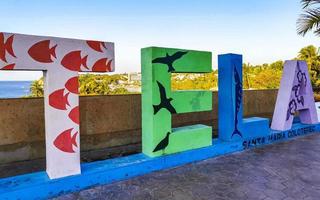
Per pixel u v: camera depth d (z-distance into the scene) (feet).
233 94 16.29
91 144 14.32
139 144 16.06
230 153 15.99
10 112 11.89
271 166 13.66
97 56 11.23
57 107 10.51
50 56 10.25
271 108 24.06
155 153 13.39
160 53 13.25
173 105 13.92
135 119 15.88
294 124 21.44
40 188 10.09
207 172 12.86
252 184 11.43
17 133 12.09
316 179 11.97
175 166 13.74
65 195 10.46
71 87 10.75
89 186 11.19
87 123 14.11
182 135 14.28
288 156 15.38
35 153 12.60
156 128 13.34
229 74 16.20
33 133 12.53
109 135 14.92
